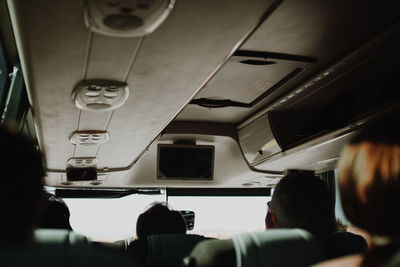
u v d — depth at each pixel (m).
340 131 5.62
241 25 3.05
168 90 4.34
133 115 5.16
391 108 4.78
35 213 0.97
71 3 2.70
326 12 3.91
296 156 6.98
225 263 1.69
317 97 6.01
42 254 0.98
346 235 1.92
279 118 6.69
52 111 4.91
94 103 4.53
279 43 4.52
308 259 1.48
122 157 7.52
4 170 0.93
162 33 3.15
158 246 2.36
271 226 1.90
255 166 8.09
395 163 0.94
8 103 4.54
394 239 0.93
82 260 1.03
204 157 7.90
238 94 6.21
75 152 6.98
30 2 2.68
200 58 3.59
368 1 3.73
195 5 2.78
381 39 4.29
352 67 4.96
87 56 3.52
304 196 1.81
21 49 3.46
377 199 0.93
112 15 2.82
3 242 0.91
